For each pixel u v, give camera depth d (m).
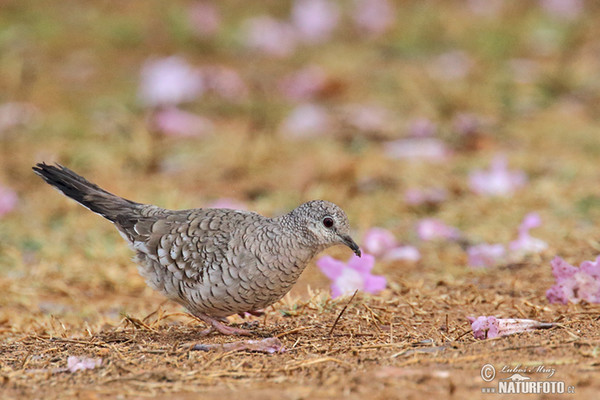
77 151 15.34
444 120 16.69
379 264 11.05
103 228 12.52
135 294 10.56
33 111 17.14
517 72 18.77
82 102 17.59
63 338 8.07
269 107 17.27
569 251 10.91
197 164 15.05
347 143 15.89
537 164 14.50
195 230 8.09
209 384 6.54
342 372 6.66
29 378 6.83
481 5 22.66
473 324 7.60
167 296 8.32
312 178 14.20
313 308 8.85
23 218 12.96
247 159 15.00
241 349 7.39
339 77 18.41
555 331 7.64
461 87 17.77
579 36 20.70
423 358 6.89
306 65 19.59
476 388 6.17
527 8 22.56
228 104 17.58
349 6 22.12
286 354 7.30
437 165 14.70
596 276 8.50
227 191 14.01
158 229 8.30
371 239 11.44
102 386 6.59
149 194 13.68
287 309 8.88
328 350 7.32
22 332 8.66
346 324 8.28
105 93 18.03
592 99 17.77
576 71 18.78
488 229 11.98
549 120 16.73
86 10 22.17
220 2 22.72
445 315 8.61
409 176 14.13
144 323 8.45
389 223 12.59
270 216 12.76
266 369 6.84
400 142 15.77
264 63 19.89
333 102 17.70
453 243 11.74
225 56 20.33
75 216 13.00
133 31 20.88
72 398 6.33
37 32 20.45
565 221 12.05
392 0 23.27
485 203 12.95
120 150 15.34
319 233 7.94
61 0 22.62
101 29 21.02
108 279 10.80
